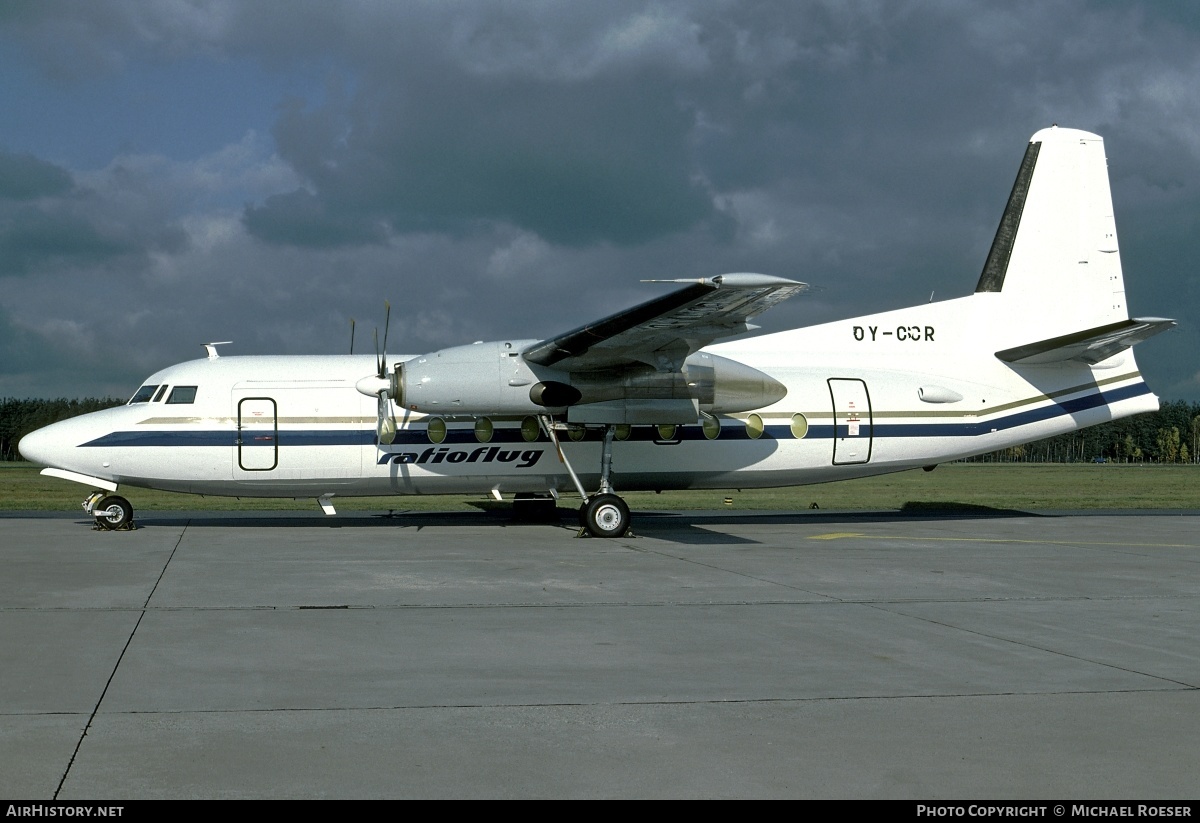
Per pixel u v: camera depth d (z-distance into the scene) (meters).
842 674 7.10
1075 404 19.23
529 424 17.67
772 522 20.58
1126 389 19.44
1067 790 4.84
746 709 6.21
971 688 6.71
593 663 7.43
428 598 10.33
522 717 6.04
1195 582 11.66
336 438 17.33
